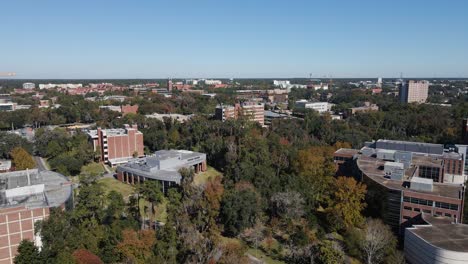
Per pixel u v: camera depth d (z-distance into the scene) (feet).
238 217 362.53
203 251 310.04
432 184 385.91
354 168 529.45
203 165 597.11
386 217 392.68
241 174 463.83
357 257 329.52
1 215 298.97
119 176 546.26
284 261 323.16
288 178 437.99
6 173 426.92
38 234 306.14
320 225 382.83
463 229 328.08
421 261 305.53
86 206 337.31
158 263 284.00
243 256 315.37
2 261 302.04
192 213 384.68
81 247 292.61
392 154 524.11
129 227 329.72
